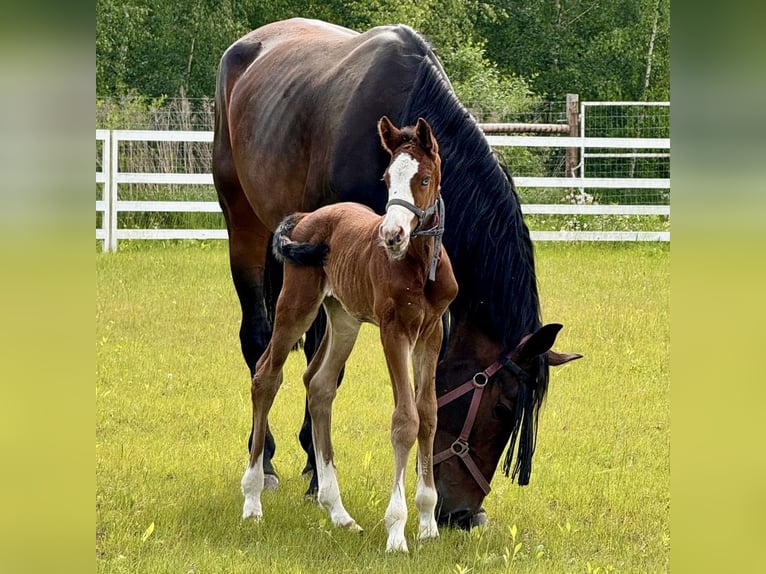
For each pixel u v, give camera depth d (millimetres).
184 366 8555
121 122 18422
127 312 10406
